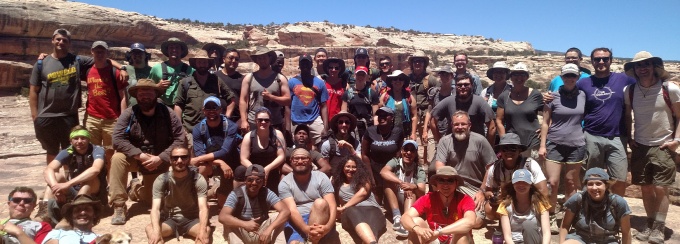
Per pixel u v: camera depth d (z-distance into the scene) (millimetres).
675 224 6902
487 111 7277
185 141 6691
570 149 6590
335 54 92062
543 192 5715
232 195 5578
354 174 6172
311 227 5543
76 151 6168
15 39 39500
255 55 7645
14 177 9789
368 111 8484
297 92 8102
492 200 5984
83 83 30156
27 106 30047
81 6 47438
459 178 5414
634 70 6348
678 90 5973
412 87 9766
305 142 7164
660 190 6125
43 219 5738
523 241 5379
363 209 6000
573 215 5266
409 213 5547
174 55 8141
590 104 6633
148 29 55688
